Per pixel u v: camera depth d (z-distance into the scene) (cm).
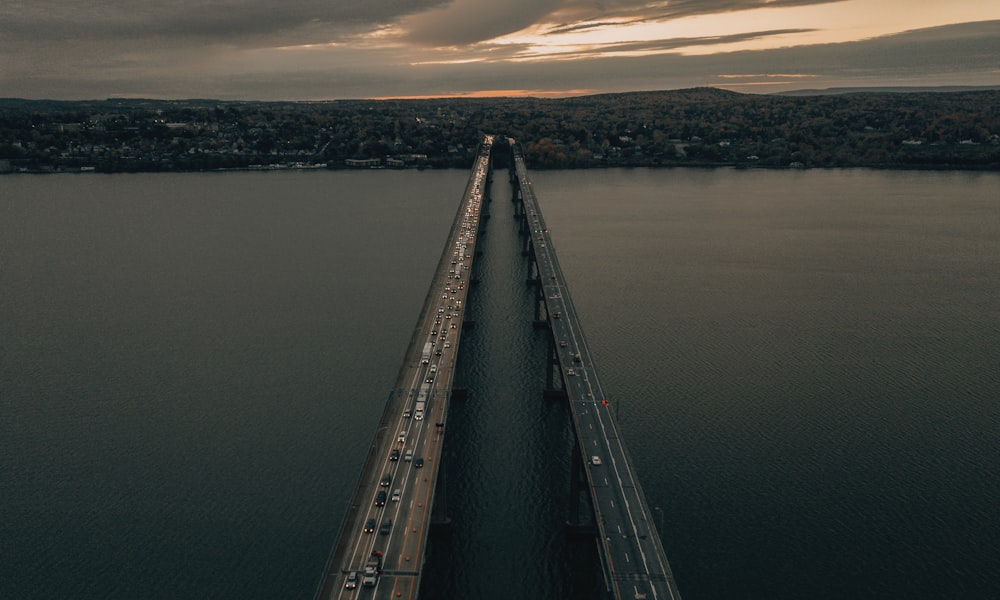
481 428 16938
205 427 17500
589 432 13925
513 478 14950
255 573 12438
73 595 12000
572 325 19488
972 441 16375
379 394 19200
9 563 12769
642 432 16750
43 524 13850
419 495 11594
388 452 12912
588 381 16112
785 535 13238
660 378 19688
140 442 16825
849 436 16588
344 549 10344
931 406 18050
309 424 17575
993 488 14600
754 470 15212
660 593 9762
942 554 12775
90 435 17212
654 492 14475
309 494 14638
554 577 12319
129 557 12888
